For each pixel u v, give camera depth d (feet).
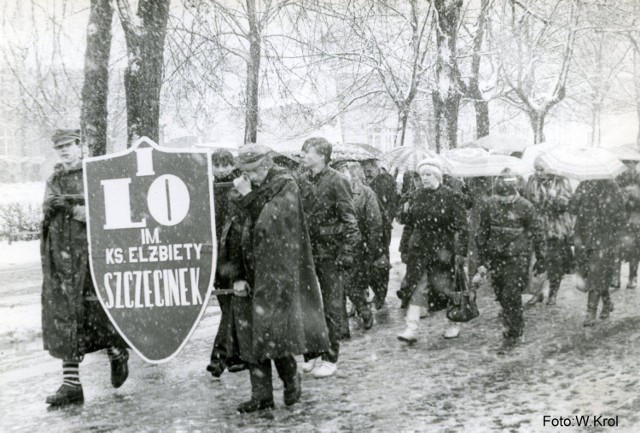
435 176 24.57
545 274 32.78
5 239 74.23
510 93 66.69
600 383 20.03
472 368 21.93
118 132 92.73
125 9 30.81
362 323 29.35
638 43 63.98
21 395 20.33
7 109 37.93
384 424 16.92
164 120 51.19
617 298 34.35
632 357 22.94
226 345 19.99
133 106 31.12
